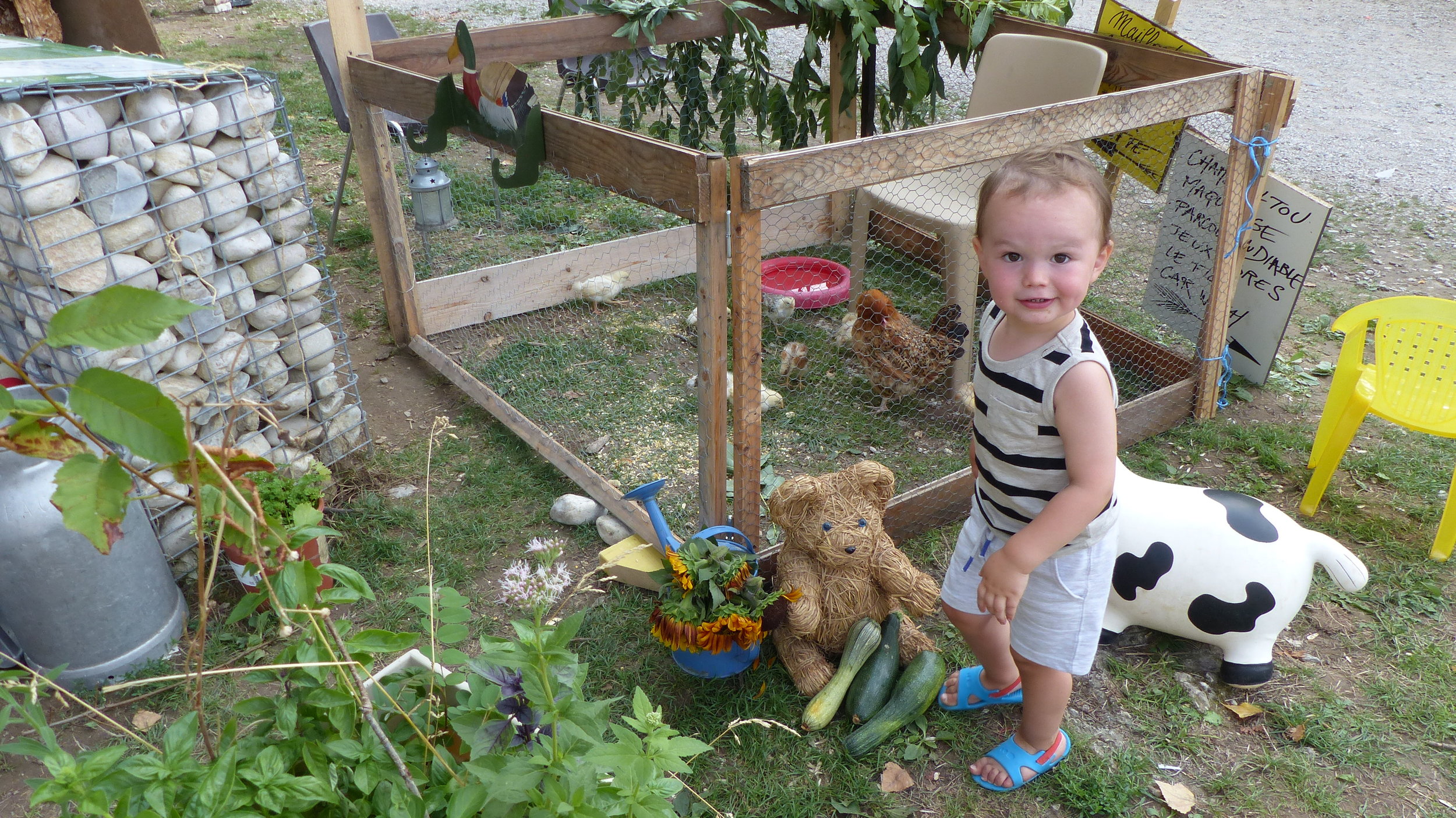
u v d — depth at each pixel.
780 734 2.34
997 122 2.54
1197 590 2.44
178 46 9.86
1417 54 9.18
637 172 2.36
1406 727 2.37
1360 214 5.66
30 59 2.49
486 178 5.80
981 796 2.20
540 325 4.39
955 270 3.58
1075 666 1.96
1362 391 2.97
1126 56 3.69
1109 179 3.93
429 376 4.04
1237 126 3.17
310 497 2.56
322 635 1.24
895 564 2.41
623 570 2.80
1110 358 4.07
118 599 2.39
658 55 5.97
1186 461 3.46
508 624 2.71
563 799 1.20
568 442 3.53
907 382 3.53
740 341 2.36
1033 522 1.71
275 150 2.85
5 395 0.84
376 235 3.96
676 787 1.30
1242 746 2.33
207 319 2.77
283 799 1.15
